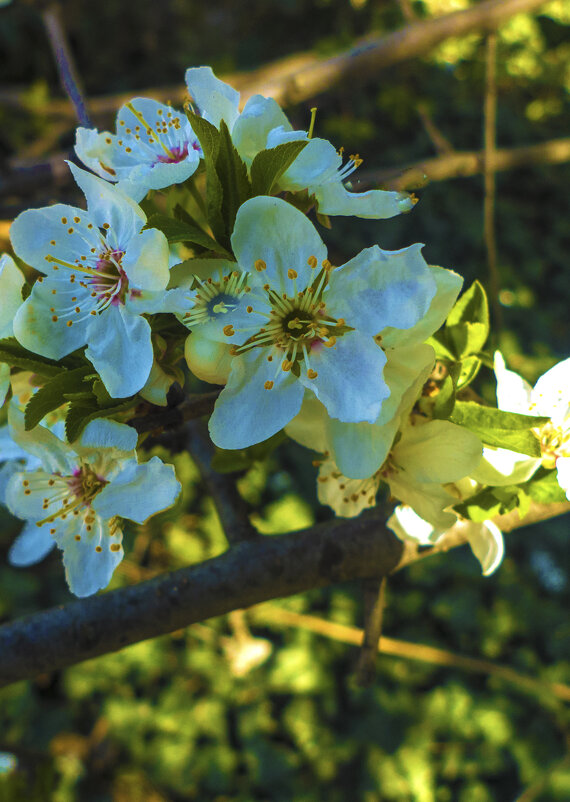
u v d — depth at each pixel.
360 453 0.13
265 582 0.17
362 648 0.17
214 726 0.42
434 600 0.47
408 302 0.13
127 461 0.13
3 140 0.56
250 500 0.47
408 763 0.42
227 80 0.38
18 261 0.15
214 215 0.13
